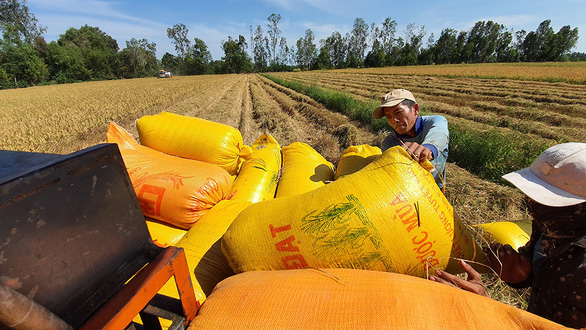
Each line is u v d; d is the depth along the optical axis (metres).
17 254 0.60
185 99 17.03
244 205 2.35
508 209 3.60
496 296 2.03
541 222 1.09
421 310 0.90
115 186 0.81
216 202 2.41
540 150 5.46
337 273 1.18
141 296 0.82
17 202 0.58
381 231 1.28
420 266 1.34
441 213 1.37
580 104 11.83
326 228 1.32
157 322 1.05
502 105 11.80
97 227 0.77
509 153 5.21
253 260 1.43
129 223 0.87
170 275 0.94
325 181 3.03
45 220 0.64
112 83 40.91
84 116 11.34
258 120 10.09
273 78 38.41
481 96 14.53
